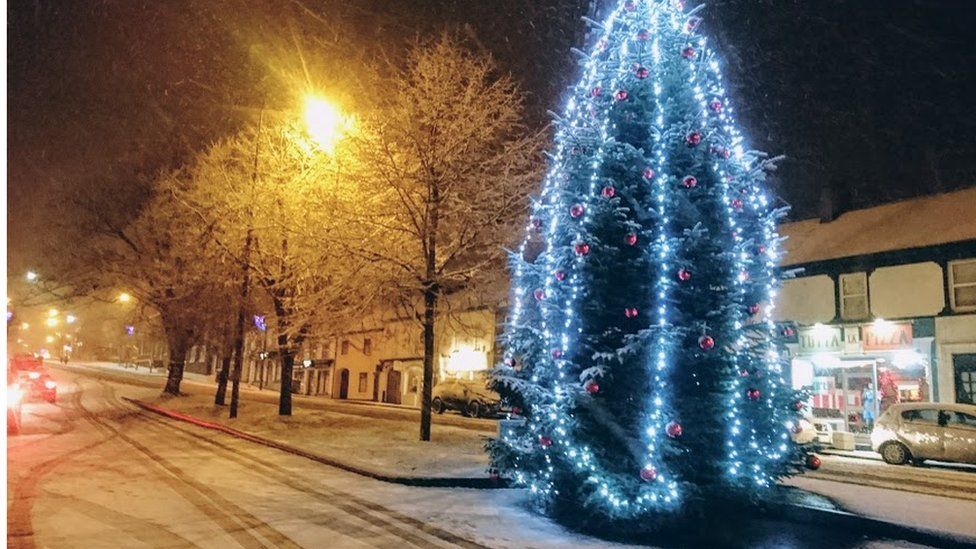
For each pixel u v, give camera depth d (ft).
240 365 76.28
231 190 72.95
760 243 32.12
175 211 86.07
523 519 31.60
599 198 30.27
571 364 30.48
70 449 51.31
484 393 106.01
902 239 87.30
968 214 86.17
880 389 86.02
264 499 34.40
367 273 58.13
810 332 92.84
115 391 128.77
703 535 29.68
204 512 30.81
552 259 31.45
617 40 33.09
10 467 41.70
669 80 31.68
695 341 29.68
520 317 33.63
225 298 83.87
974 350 79.56
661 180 30.07
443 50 57.77
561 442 29.86
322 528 28.66
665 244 29.55
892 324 85.66
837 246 93.15
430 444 54.90
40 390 101.76
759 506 32.17
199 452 51.93
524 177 58.03
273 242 70.13
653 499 27.94
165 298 90.74
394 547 26.12
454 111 57.88
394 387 157.79
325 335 68.80
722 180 31.07
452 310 66.85
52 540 25.09
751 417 30.32
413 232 58.03
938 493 41.45
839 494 36.63
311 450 51.21
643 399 28.86
